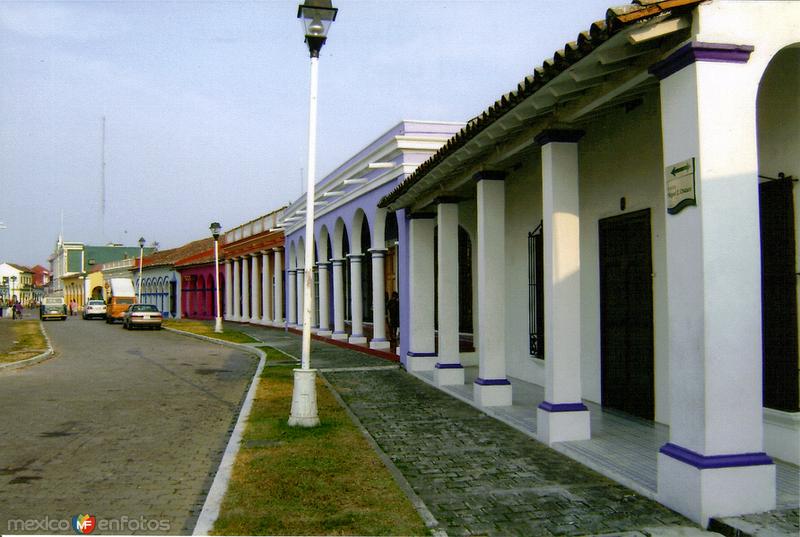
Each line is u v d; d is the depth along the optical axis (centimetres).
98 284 7038
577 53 546
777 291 606
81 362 1734
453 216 1164
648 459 648
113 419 944
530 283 1111
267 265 3170
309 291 855
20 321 4369
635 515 511
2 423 913
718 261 495
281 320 3014
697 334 499
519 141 820
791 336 593
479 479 611
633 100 758
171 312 4994
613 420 816
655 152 774
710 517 483
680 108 516
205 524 488
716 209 496
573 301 729
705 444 490
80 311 6688
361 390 1150
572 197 724
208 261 4038
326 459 666
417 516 504
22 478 644
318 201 2164
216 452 752
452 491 577
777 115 601
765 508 491
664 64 527
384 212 1670
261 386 1185
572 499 552
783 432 599
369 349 1756
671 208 528
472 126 788
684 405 514
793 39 514
